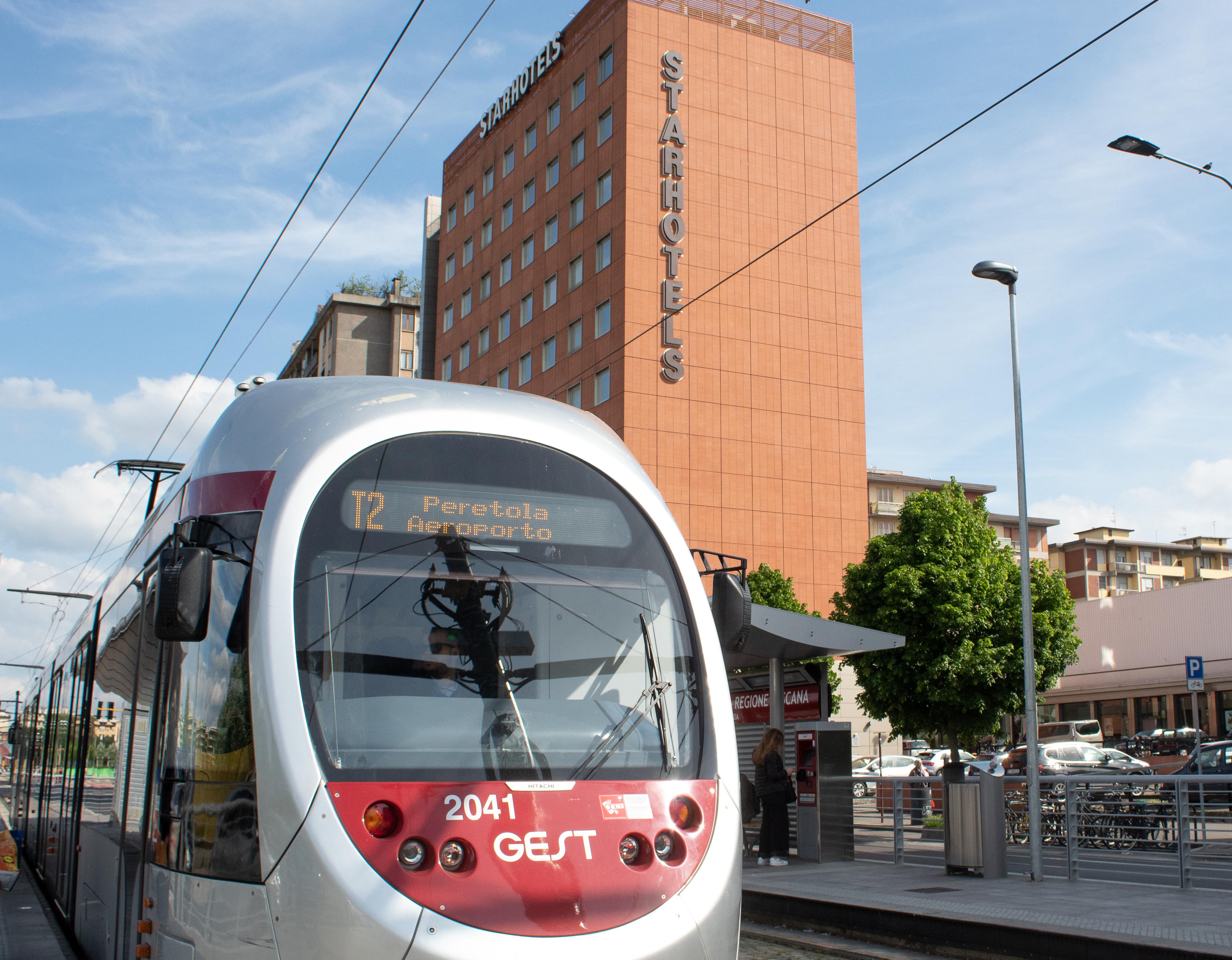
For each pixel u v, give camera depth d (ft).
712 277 148.05
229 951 12.84
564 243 156.87
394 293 253.65
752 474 147.33
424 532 14.80
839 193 158.61
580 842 13.29
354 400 15.84
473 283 182.39
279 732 13.04
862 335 157.28
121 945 18.17
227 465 15.66
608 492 16.31
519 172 170.91
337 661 13.62
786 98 157.28
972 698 76.33
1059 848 43.27
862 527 153.28
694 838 14.06
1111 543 287.07
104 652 25.62
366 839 12.57
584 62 156.76
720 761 15.02
